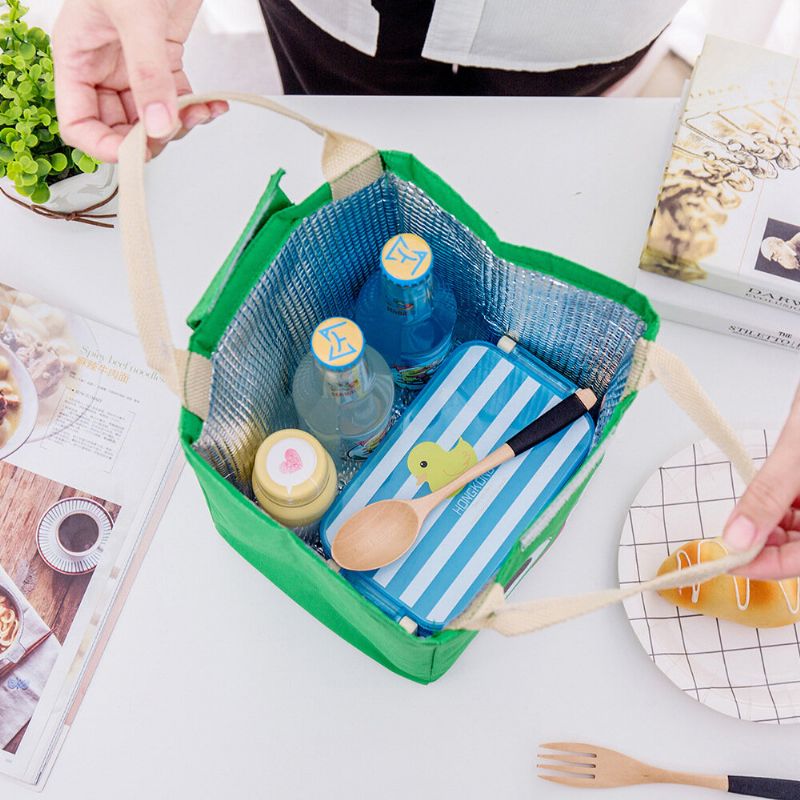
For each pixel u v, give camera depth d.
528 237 0.85
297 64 1.00
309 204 0.61
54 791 0.72
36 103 0.75
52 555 0.77
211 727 0.73
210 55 1.40
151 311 0.48
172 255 0.85
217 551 0.77
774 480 0.52
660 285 0.78
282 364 0.70
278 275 0.62
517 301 0.67
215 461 0.63
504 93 0.98
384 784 0.72
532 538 0.54
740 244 0.73
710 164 0.75
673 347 0.81
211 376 0.56
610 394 0.64
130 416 0.81
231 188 0.87
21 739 0.73
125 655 0.75
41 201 0.75
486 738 0.73
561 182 0.86
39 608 0.75
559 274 0.60
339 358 0.57
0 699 0.73
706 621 0.71
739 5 1.45
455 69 0.95
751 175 0.74
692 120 0.76
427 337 0.69
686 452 0.75
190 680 0.74
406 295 0.61
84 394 0.81
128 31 0.58
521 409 0.70
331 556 0.67
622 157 0.86
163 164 0.87
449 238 0.66
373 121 0.88
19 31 0.77
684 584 0.48
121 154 0.48
